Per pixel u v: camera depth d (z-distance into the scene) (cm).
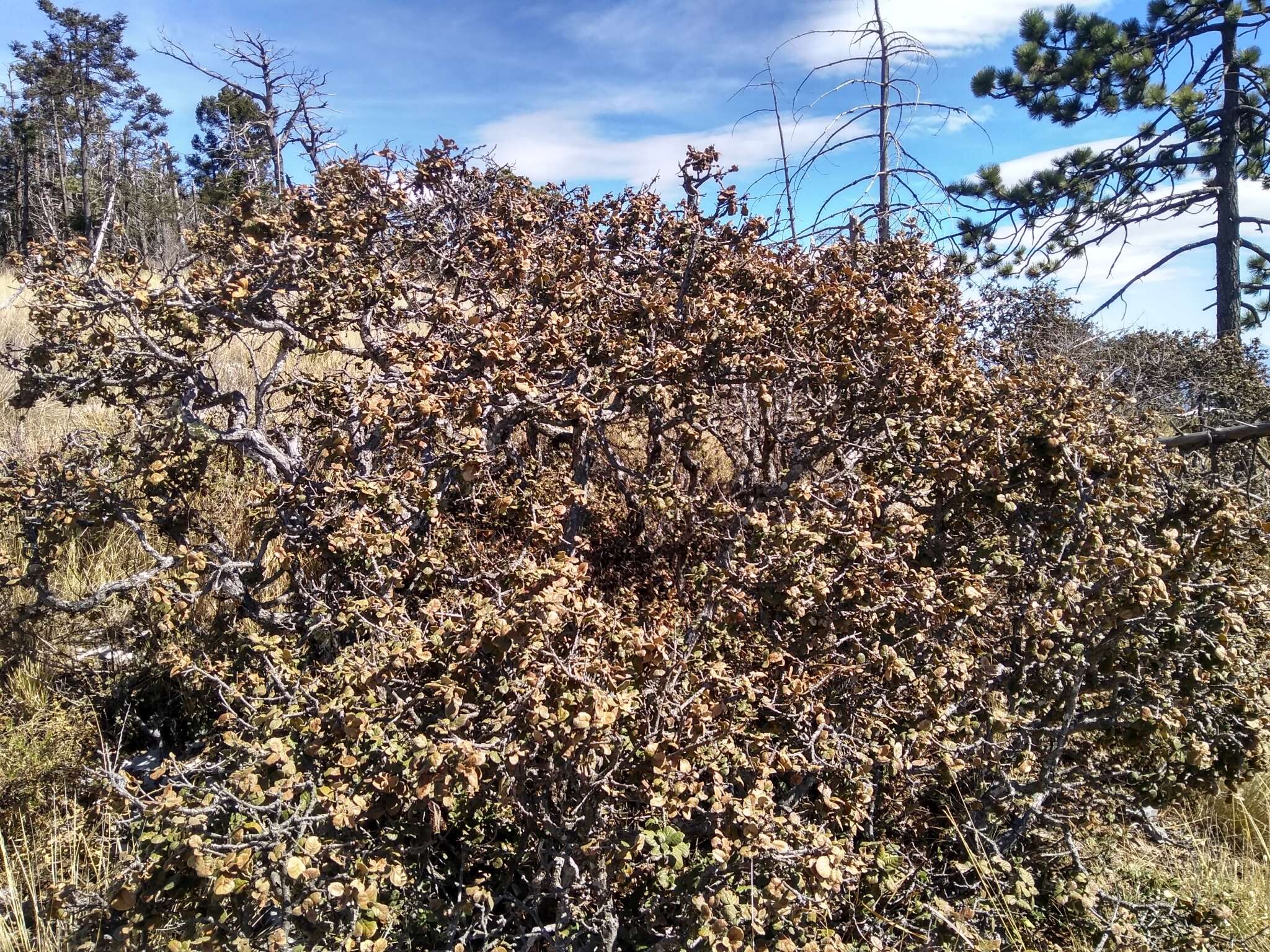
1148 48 1118
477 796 231
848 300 349
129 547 444
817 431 352
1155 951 275
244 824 191
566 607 222
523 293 350
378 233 368
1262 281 1300
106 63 4303
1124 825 327
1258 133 1108
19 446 490
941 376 340
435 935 238
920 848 299
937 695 261
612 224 421
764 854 204
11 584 324
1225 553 314
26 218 3809
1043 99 1126
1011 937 264
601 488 411
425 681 232
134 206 3036
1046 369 407
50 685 351
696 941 212
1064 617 300
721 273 378
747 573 272
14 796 307
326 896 192
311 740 210
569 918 229
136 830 273
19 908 259
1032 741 320
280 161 934
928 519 326
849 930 252
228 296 305
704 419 351
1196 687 298
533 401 310
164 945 202
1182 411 732
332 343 322
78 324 317
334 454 291
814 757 235
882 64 589
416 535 300
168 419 351
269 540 326
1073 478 322
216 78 916
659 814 225
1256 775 383
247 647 318
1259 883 322
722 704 230
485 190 420
